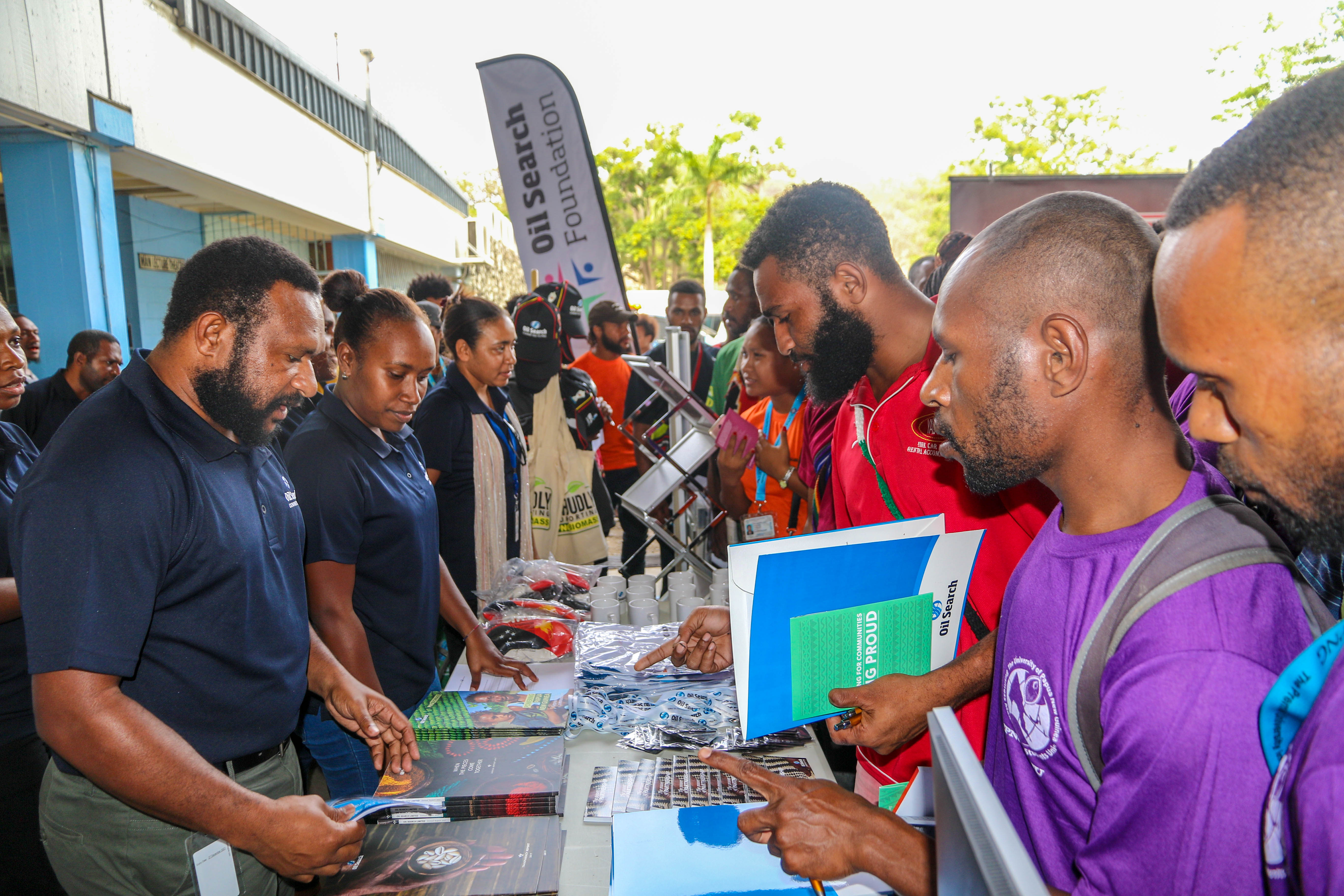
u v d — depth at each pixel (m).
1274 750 0.48
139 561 0.98
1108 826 0.58
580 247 4.99
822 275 1.24
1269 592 0.55
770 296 1.30
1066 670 0.64
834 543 0.91
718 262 33.91
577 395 2.82
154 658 1.06
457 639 2.12
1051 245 0.65
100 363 3.91
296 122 9.91
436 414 2.13
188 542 1.06
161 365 1.11
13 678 1.83
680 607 1.87
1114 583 0.62
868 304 1.25
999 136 25.41
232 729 1.14
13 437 1.98
